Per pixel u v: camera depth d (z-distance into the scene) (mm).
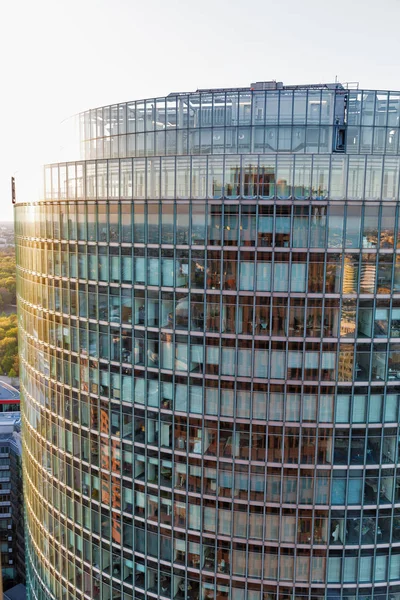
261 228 41031
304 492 44094
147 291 44656
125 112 57219
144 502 48344
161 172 42594
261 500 44594
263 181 40500
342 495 44031
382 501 44250
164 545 48094
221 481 45188
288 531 44688
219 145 52531
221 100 52062
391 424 43250
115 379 47781
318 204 40219
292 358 42188
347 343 41812
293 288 41312
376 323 41719
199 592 47438
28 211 54469
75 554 54344
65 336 50906
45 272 52031
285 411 43062
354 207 40188
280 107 50719
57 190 49156
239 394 43469
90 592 53500
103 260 46375
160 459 46906
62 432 53375
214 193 41438
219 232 41719
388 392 42812
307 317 41562
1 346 185000
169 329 44344
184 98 53438
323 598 45250
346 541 44438
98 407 49469
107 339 47500
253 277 41625
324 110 50250
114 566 51250
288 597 45500
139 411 47094
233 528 45594
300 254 40875
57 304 51094
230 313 42500
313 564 44844
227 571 46312
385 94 50094
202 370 43969
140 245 44250
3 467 122250
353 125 50312
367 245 40688
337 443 43281
